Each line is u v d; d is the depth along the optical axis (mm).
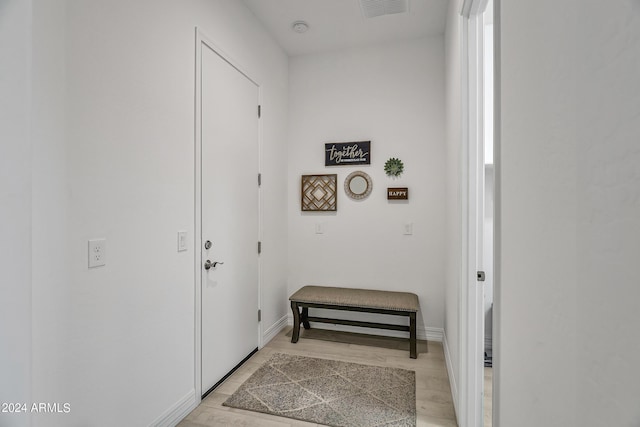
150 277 1632
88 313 1315
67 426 1238
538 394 531
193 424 1803
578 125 401
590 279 375
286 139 3367
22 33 1101
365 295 2953
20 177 1110
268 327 2984
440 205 3006
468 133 1754
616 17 319
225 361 2291
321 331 3262
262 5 2562
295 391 2123
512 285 661
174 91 1793
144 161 1590
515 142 643
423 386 2203
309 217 3346
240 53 2473
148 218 1617
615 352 327
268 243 2973
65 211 1222
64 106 1214
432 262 3025
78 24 1265
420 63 3064
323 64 3309
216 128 2184
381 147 3152
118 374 1454
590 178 374
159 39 1684
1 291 1121
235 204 2428
